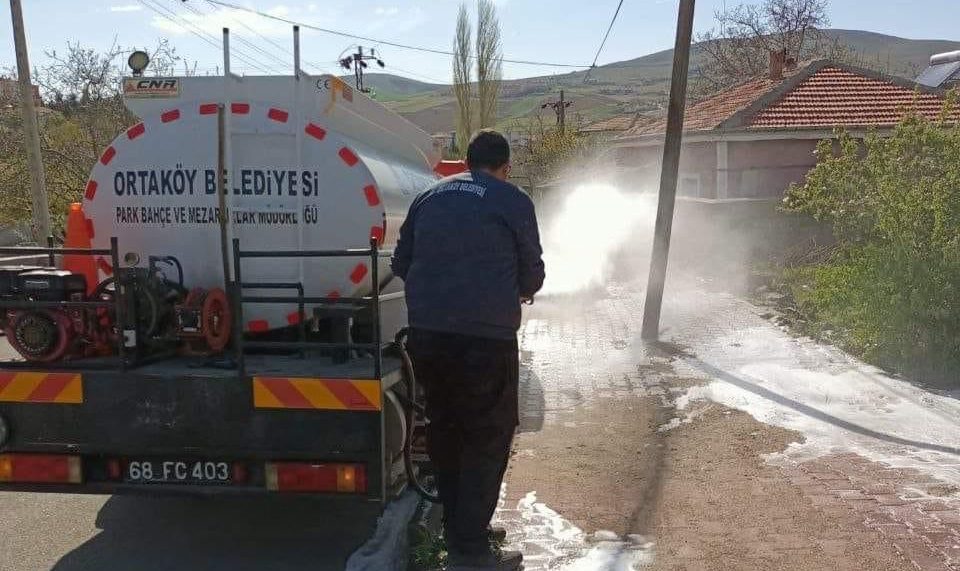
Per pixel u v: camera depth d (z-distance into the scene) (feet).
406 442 15.02
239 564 15.43
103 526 17.43
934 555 13.98
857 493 16.84
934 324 25.54
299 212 16.19
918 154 29.99
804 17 133.39
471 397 13.34
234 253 13.70
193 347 15.57
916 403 23.17
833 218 32.09
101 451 14.11
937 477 17.61
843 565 13.75
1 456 14.32
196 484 14.12
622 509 16.61
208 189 16.35
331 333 15.25
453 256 13.23
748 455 19.54
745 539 14.93
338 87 17.26
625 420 22.88
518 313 13.51
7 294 14.82
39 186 56.54
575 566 14.16
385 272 16.92
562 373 28.53
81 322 14.76
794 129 53.98
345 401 13.55
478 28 132.98
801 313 35.42
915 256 26.05
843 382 25.66
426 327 13.30
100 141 70.28
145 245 16.75
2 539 16.74
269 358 15.52
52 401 14.11
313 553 15.93
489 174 13.94
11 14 54.34
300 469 13.74
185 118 16.35
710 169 58.54
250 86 16.66
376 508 18.35
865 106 57.72
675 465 19.08
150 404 13.93
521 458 19.94
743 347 31.24
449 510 14.08
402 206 17.74
